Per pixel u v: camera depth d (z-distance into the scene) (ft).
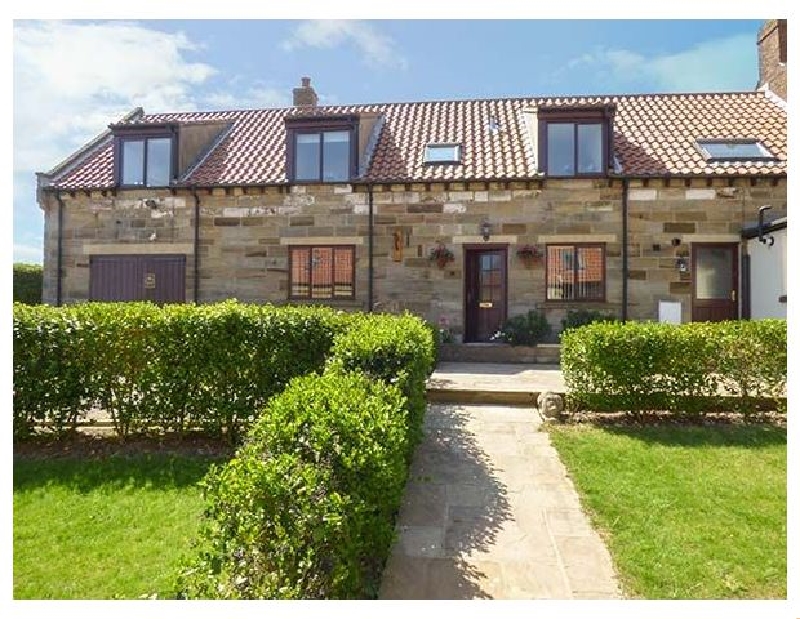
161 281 47.29
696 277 41.98
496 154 45.75
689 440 20.16
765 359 22.26
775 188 40.86
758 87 52.44
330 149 45.93
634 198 42.27
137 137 47.75
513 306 43.27
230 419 20.59
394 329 19.77
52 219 48.47
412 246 44.45
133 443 20.89
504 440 20.94
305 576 7.72
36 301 57.21
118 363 20.57
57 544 13.23
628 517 14.52
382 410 11.94
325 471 8.87
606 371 22.56
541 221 43.06
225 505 7.80
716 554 12.65
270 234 46.19
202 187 46.06
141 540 13.47
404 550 13.12
